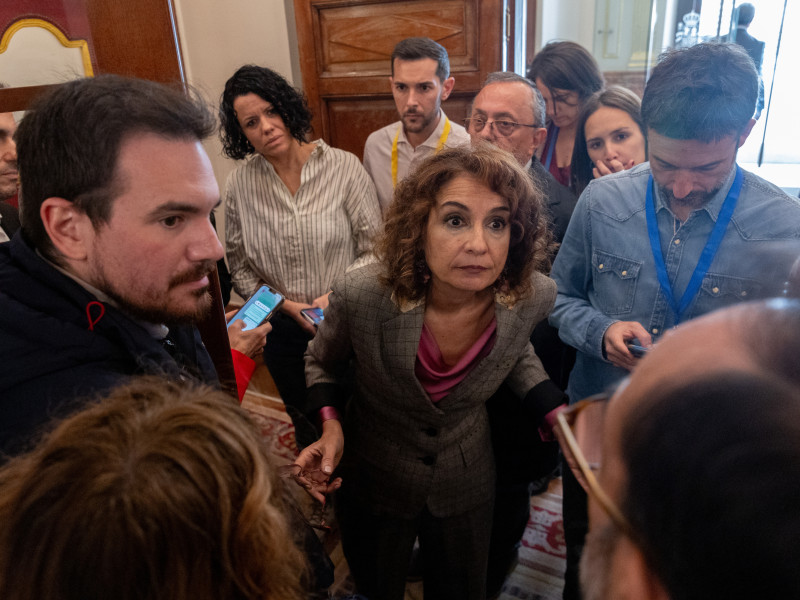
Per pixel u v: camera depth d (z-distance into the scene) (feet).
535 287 3.76
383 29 8.76
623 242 4.15
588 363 4.51
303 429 6.59
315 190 6.45
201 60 10.27
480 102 5.71
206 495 1.32
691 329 0.97
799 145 9.84
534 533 6.39
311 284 6.65
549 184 5.71
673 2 10.03
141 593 1.26
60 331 2.15
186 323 2.51
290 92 6.16
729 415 0.79
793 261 1.54
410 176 3.46
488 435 4.32
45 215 2.22
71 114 2.13
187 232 2.35
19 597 1.26
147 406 1.53
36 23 2.80
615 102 5.72
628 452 0.90
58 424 1.59
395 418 3.98
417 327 3.60
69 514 1.25
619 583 0.91
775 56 9.43
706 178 3.58
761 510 0.71
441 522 4.22
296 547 1.75
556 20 12.49
